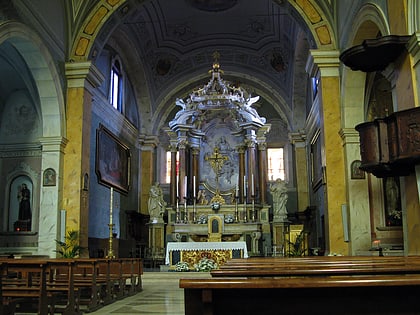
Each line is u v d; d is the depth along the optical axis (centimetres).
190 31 2041
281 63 2117
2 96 1395
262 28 2000
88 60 1377
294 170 2195
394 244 1174
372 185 1212
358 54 820
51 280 723
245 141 2077
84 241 1315
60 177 1292
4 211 1337
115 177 1841
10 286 662
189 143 2128
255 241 1886
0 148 1366
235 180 2130
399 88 826
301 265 402
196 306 266
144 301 856
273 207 2009
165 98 2267
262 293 270
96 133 1645
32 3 1180
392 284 255
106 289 812
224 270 360
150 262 1844
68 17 1377
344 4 1223
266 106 2278
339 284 254
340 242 1223
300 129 2173
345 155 1240
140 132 2216
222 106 2100
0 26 1035
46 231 1265
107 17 1396
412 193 789
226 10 1877
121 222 1917
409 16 784
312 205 2030
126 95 2070
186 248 1523
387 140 773
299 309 270
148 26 1947
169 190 2219
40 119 1365
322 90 1295
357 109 1243
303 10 1344
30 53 1213
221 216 1847
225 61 2217
